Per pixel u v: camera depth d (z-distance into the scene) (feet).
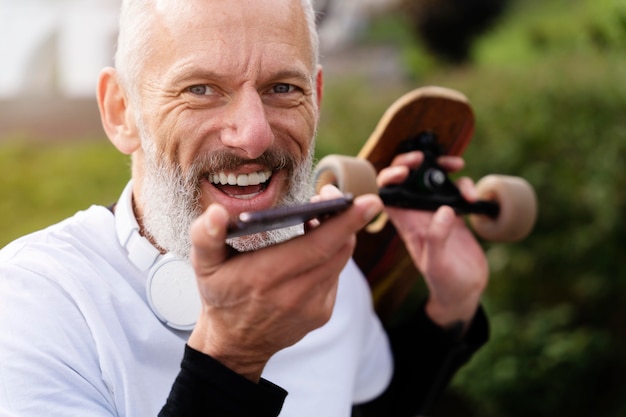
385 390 6.54
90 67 27.61
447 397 12.91
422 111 6.32
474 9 30.45
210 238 3.32
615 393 11.48
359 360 6.10
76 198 19.99
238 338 3.75
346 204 3.40
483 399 11.75
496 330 11.65
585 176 12.10
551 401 11.38
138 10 4.75
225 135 4.56
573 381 11.42
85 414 4.34
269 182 4.88
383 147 6.44
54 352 4.43
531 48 24.64
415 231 6.27
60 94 27.02
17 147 22.86
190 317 4.85
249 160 4.66
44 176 21.07
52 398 4.32
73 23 27.91
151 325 4.78
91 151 22.86
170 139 4.67
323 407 5.38
